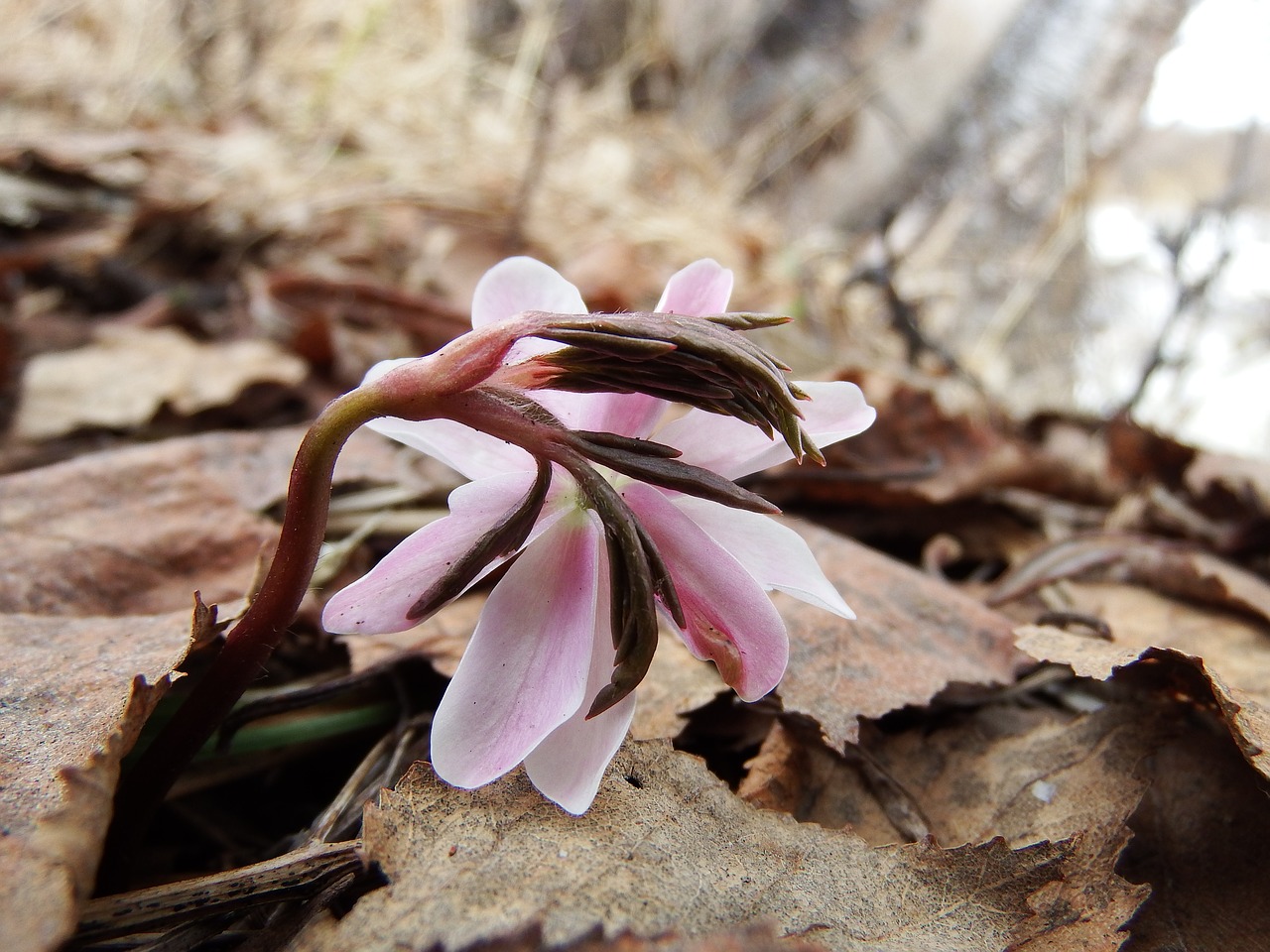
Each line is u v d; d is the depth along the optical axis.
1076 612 0.09
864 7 0.32
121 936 0.05
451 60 0.29
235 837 0.07
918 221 0.29
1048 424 0.15
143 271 0.16
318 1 0.29
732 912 0.05
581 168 0.26
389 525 0.09
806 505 0.11
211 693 0.05
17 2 0.26
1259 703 0.06
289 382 0.12
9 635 0.06
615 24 0.34
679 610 0.05
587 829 0.05
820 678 0.07
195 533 0.08
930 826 0.06
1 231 0.16
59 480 0.08
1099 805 0.06
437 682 0.07
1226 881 0.06
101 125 0.21
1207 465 0.11
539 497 0.05
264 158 0.21
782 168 0.32
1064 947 0.05
